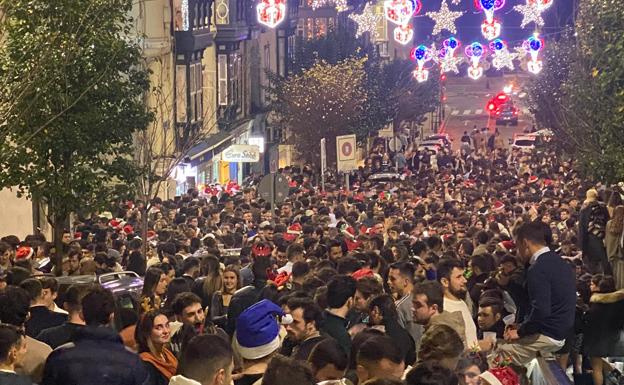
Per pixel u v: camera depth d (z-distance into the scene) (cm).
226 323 1723
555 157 6738
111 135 2717
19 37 2472
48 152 2638
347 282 1412
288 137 8131
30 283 1450
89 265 2108
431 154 8212
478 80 15488
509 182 5612
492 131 12238
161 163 5044
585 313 1798
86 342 1160
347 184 4975
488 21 6862
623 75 3372
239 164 7162
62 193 2631
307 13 9262
